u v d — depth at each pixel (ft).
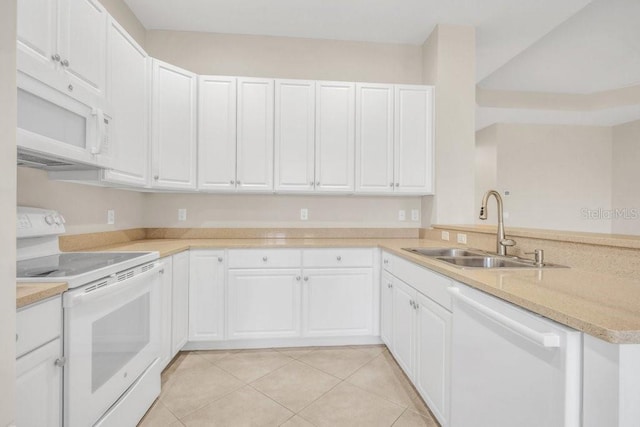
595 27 10.04
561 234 5.02
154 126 7.47
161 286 6.10
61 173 5.58
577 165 18.94
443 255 7.00
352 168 8.87
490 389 3.45
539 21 8.96
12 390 2.10
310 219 9.78
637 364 2.18
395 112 9.02
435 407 5.01
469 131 9.23
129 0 8.09
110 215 7.71
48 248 5.31
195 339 7.68
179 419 5.33
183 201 9.43
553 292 3.19
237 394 6.07
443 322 4.79
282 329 7.91
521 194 18.49
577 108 16.38
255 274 7.84
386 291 7.61
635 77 14.20
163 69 7.68
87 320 3.83
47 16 4.16
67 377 3.51
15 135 2.15
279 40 9.79
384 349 8.05
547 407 2.66
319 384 6.43
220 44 9.61
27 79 3.60
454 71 9.19
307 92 8.73
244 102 8.57
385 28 9.36
